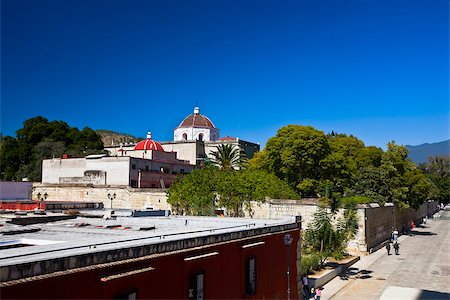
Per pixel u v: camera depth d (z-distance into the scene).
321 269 30.66
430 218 89.31
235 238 14.70
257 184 39.56
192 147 70.56
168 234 12.83
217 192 39.59
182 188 40.47
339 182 46.56
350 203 38.16
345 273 31.23
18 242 12.51
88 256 8.91
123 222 20.48
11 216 20.89
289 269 18.02
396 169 52.78
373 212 41.97
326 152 46.31
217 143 73.06
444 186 115.31
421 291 25.72
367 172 51.47
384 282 28.52
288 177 46.75
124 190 45.84
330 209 36.72
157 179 53.41
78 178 51.81
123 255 9.79
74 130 79.19
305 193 46.69
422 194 54.66
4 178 73.06
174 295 11.30
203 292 12.51
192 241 12.33
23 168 69.88
